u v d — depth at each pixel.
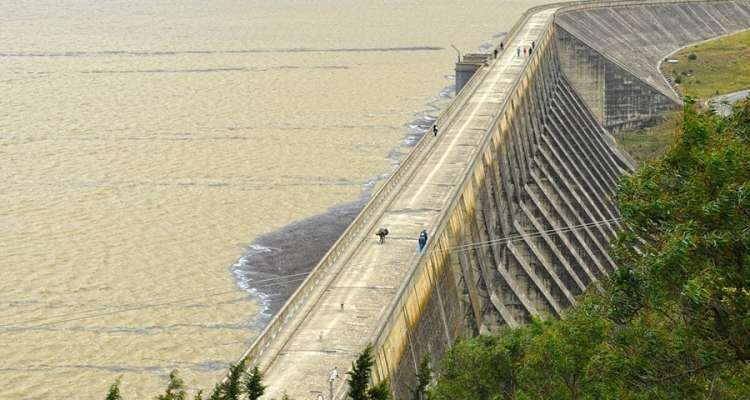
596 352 67.19
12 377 125.12
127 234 173.88
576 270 176.38
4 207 187.50
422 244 111.94
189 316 142.25
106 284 152.88
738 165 59.47
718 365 59.88
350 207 193.00
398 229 124.44
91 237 172.12
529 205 187.25
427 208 132.75
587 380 69.44
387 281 107.81
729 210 57.66
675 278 59.75
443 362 90.25
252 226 180.12
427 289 111.06
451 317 120.38
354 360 90.06
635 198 65.75
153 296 149.00
